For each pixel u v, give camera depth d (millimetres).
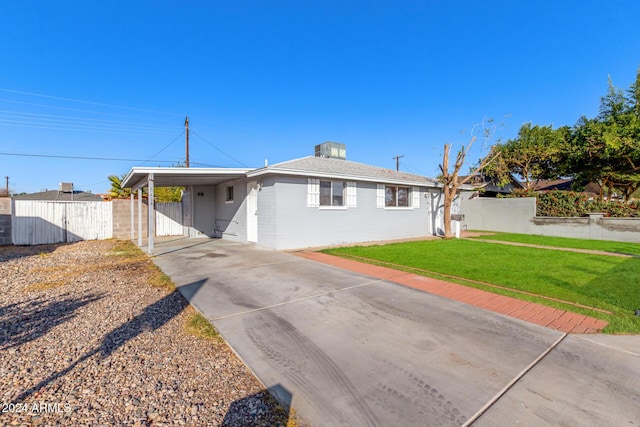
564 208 15086
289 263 7906
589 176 17453
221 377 2793
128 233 14414
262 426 2170
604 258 8664
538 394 2531
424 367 2953
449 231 13812
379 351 3275
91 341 3506
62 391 2564
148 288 5680
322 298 5078
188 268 7324
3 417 2230
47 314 4355
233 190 13180
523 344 3451
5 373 2830
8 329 3838
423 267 7473
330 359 3105
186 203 15367
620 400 2453
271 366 2973
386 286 5809
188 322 4066
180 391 2576
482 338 3605
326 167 11883
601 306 4723
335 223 11445
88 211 13656
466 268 7344
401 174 15156
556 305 4777
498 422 2195
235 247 10750
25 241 12219
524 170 20266
